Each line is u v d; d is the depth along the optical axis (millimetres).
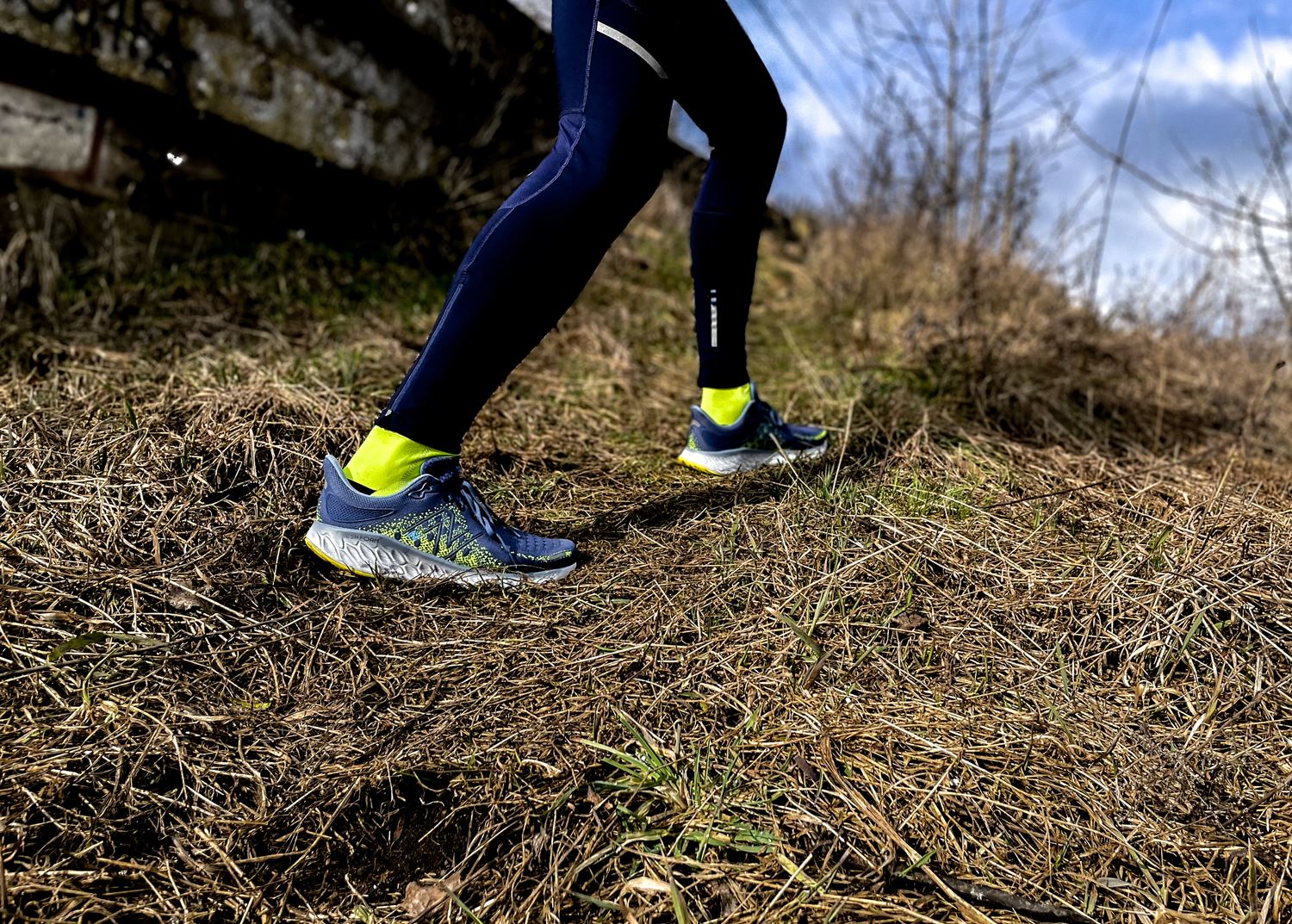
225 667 1211
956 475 1784
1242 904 938
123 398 1785
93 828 971
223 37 2656
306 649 1265
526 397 2299
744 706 1175
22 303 2227
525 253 1239
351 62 3078
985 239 4172
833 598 1363
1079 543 1550
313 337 2436
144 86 2508
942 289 3795
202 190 2785
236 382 1896
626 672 1241
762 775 1075
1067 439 2166
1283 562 1443
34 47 2268
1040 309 3594
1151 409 2521
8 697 1106
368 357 2301
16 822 955
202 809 1018
